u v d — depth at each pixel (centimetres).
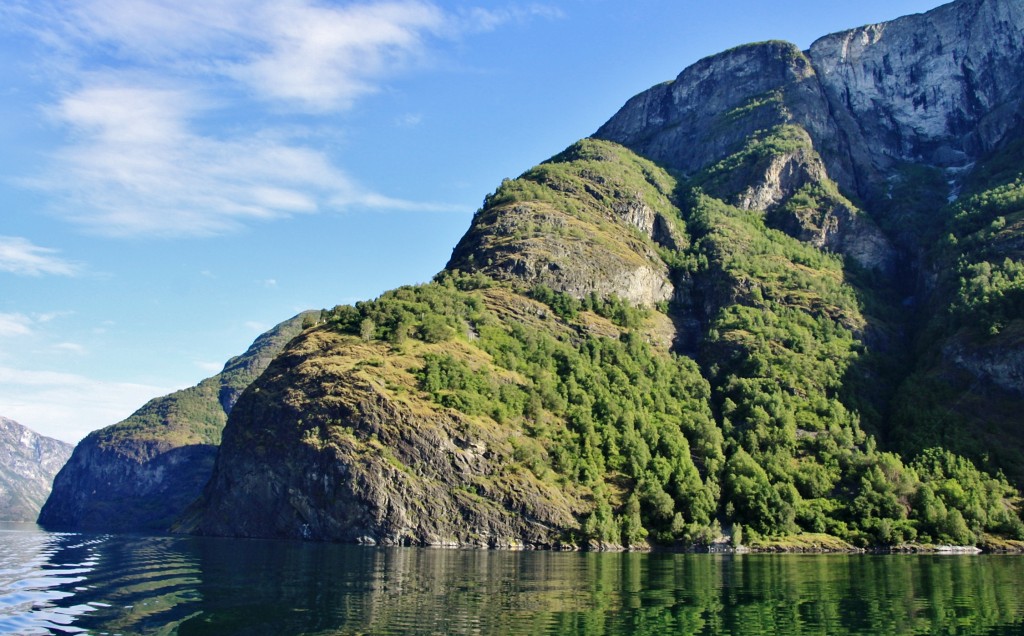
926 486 14550
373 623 5525
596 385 17850
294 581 7744
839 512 14488
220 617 5722
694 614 6031
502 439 15025
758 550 13288
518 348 18625
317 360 16475
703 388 19012
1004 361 17150
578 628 5428
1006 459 15625
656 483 14575
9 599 6412
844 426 17312
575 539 13562
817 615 6050
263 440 15600
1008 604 6669
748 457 15562
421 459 14288
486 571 8988
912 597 7056
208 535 15862
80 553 11000
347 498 13925
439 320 18062
